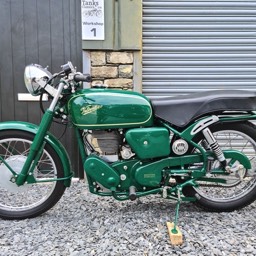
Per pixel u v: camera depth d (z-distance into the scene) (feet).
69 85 8.17
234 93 8.54
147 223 8.34
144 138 8.09
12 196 9.67
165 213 8.92
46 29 11.32
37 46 11.38
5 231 8.09
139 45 11.25
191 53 12.00
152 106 8.23
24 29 11.30
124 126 8.11
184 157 8.36
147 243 7.46
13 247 7.41
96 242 7.57
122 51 11.34
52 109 8.23
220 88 12.21
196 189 8.80
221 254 7.09
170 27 11.81
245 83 12.23
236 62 12.10
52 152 8.59
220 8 11.81
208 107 8.23
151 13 11.71
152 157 8.21
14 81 11.53
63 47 11.41
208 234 7.86
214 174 8.59
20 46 11.37
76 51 11.43
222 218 8.67
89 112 8.00
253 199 9.02
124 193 8.35
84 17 10.93
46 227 8.26
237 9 11.84
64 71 8.13
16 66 11.45
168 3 11.67
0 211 8.61
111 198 10.09
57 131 11.86
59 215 8.94
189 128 8.27
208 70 12.10
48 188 9.55
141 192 8.38
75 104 8.03
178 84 12.10
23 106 11.70
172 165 8.35
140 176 8.24
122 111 8.04
